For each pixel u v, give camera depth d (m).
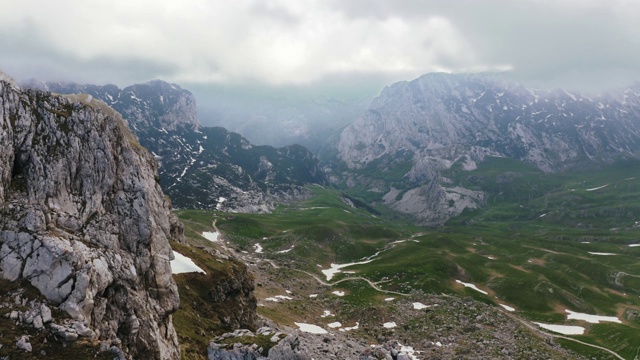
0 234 56.34
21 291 53.53
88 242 62.66
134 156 75.69
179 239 134.88
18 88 67.75
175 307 74.56
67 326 52.28
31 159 63.38
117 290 62.09
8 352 47.84
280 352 77.75
